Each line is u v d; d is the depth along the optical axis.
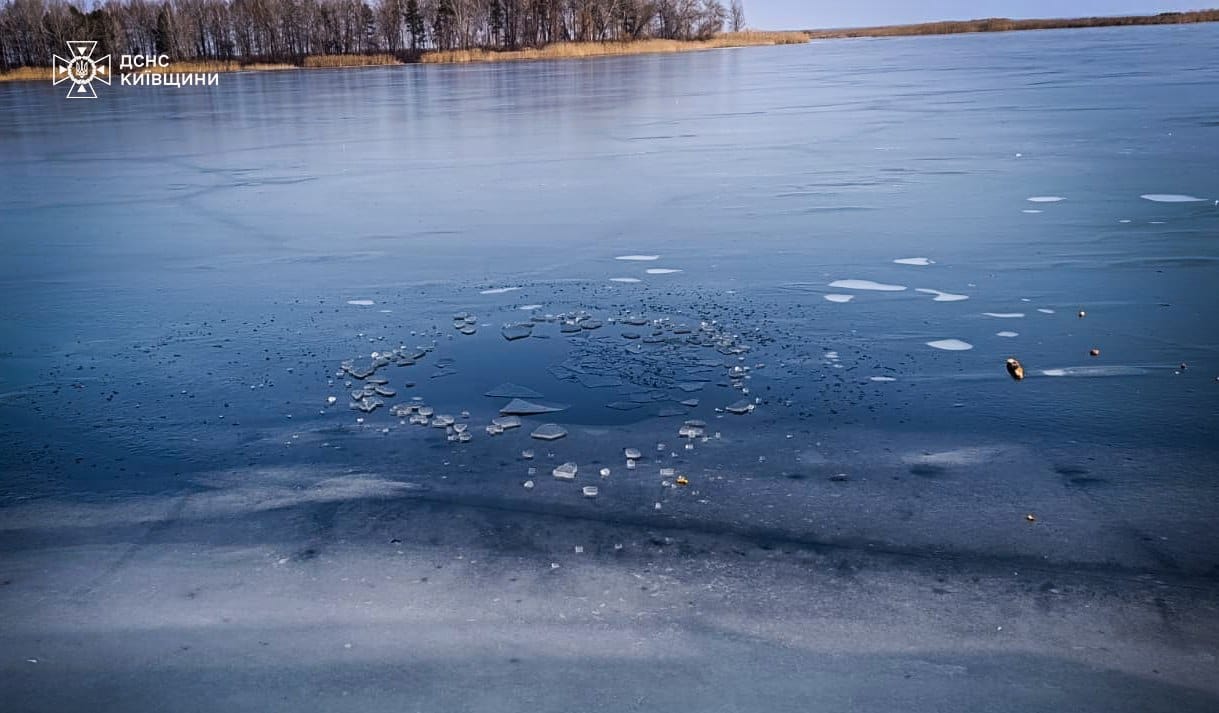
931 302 8.11
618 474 5.11
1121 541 4.32
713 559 4.24
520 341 7.36
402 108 31.61
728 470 5.13
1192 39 68.62
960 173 14.48
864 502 4.73
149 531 4.63
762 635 3.68
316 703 3.34
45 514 4.82
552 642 3.67
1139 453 5.22
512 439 5.62
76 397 6.44
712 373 6.60
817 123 22.75
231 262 10.16
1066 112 22.72
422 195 14.06
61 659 3.62
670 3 113.06
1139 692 3.34
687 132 21.66
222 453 5.51
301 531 4.59
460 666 3.53
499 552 4.34
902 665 3.49
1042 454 5.25
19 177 17.12
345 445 5.59
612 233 11.09
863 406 5.97
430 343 7.38
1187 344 6.94
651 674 3.46
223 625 3.83
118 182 16.22
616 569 4.17
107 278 9.59
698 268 9.40
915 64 52.22
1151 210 11.31
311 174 16.64
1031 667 3.47
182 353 7.29
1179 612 3.79
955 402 6.00
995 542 4.34
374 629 3.78
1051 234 10.37
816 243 10.33
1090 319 7.56
